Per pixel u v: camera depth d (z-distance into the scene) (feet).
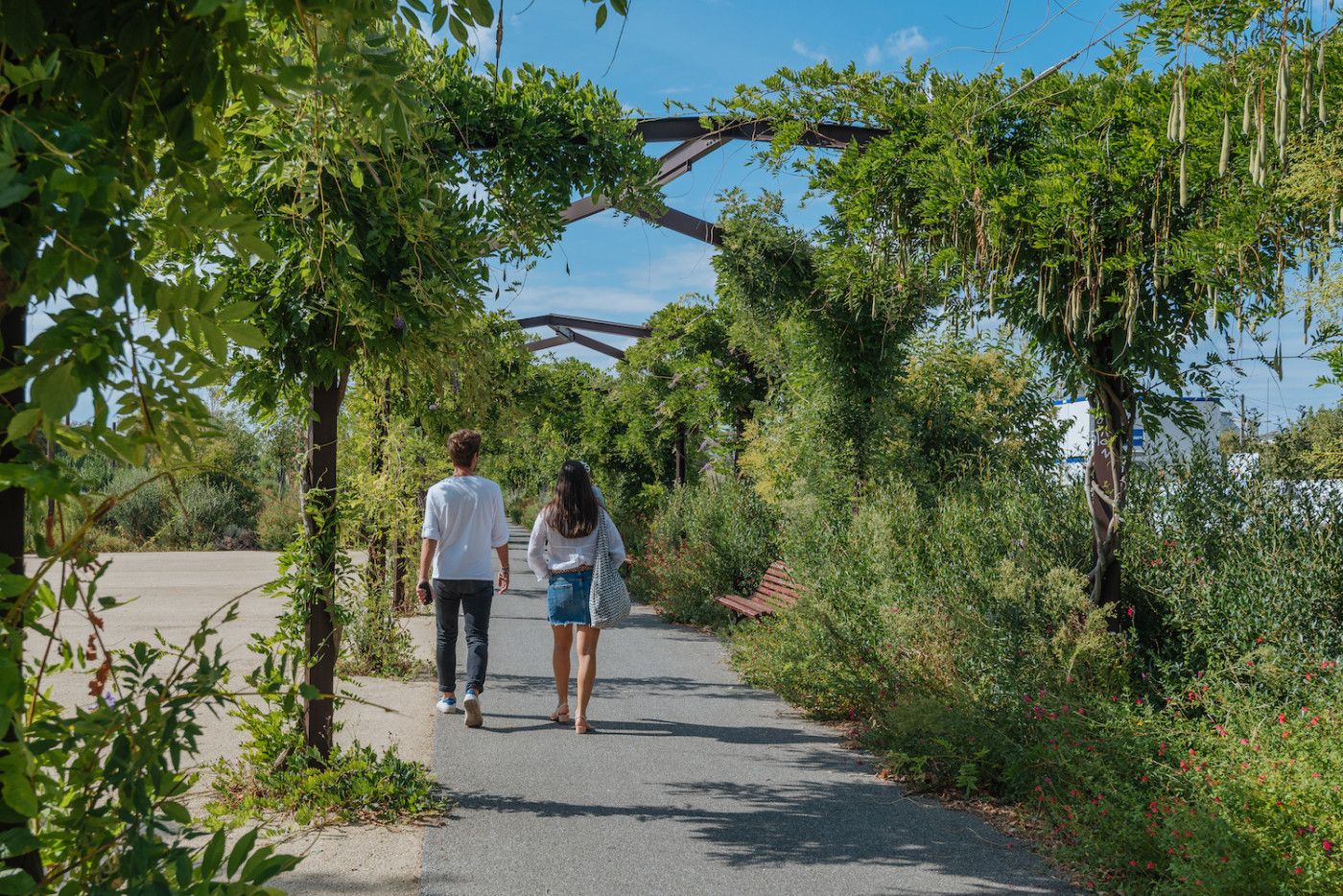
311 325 14.02
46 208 4.07
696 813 14.78
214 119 5.52
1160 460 20.03
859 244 20.84
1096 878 12.25
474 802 15.14
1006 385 34.37
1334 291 13.16
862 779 16.72
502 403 30.12
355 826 13.88
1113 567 18.08
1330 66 11.75
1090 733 14.80
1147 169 15.37
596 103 16.33
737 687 24.77
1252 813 11.26
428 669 26.61
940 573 20.40
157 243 7.05
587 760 17.67
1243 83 12.35
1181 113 10.64
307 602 14.89
